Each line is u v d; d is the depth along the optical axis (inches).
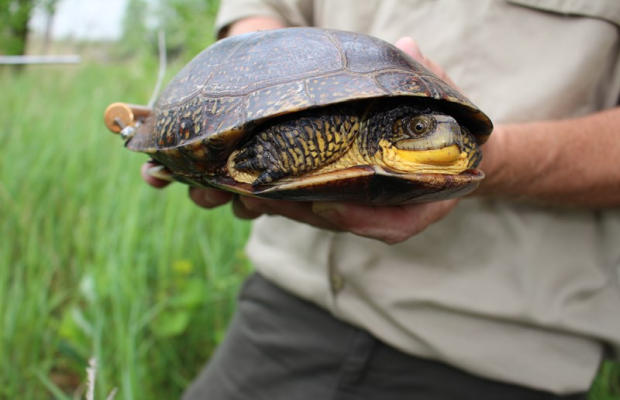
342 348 15.1
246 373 16.5
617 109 12.6
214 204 12.7
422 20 14.1
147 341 20.6
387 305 14.1
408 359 14.6
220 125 9.5
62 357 21.8
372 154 10.3
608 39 12.9
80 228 25.3
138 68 58.0
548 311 13.4
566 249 13.7
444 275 13.9
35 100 40.4
